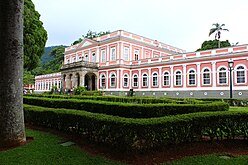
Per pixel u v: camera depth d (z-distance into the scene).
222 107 9.07
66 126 7.41
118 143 5.42
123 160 4.98
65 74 42.31
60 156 5.21
